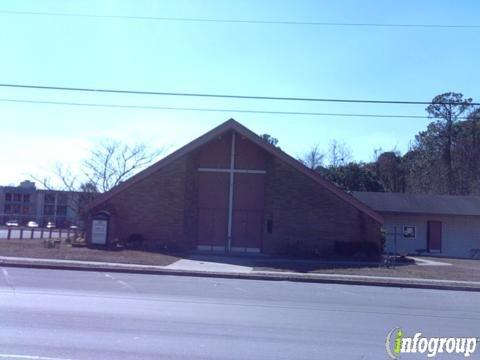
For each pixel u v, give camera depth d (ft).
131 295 49.21
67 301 43.62
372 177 187.93
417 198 143.54
